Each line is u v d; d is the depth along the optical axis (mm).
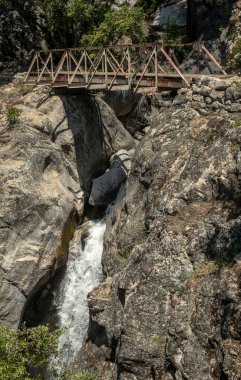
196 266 17328
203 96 20531
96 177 27312
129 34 31453
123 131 28500
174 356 16297
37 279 23016
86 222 25594
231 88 19812
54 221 23734
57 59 33281
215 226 17594
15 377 15617
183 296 16906
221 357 15328
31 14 33094
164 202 19125
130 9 31406
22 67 32625
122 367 17453
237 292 15664
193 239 17594
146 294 17531
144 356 17000
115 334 18547
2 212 22766
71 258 24578
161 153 20391
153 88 22141
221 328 15672
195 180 19000
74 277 24266
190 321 16422
